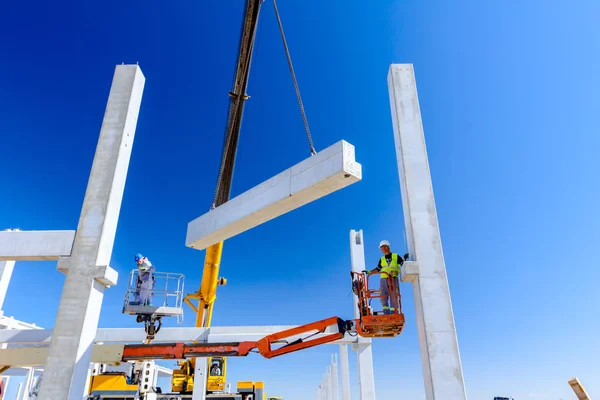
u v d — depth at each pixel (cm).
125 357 1180
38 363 1122
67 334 850
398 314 926
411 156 941
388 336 1023
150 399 1289
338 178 853
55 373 819
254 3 1390
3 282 1972
